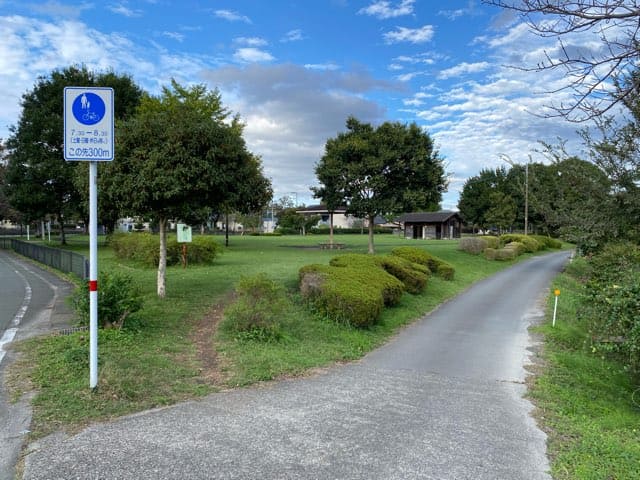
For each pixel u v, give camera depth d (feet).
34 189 97.25
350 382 20.27
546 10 14.07
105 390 17.02
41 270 65.10
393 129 81.46
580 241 40.22
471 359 25.76
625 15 13.46
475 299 49.73
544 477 12.22
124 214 32.78
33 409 15.38
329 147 85.61
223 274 52.34
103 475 11.50
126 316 26.66
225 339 25.76
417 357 25.88
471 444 14.14
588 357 27.81
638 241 34.91
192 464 12.17
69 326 27.71
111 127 16.81
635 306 21.35
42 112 96.73
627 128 28.53
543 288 58.90
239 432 14.30
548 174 43.73
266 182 96.94
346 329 30.73
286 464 12.35
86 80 99.86
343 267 40.65
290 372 21.24
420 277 48.03
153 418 15.15
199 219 35.68
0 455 12.42
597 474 12.39
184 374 19.80
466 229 264.52
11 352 21.98
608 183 32.86
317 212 305.12
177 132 29.96
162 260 36.50
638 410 20.33
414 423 15.67
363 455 13.07
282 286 36.58
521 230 227.20
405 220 210.18
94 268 17.10
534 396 19.66
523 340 31.27
